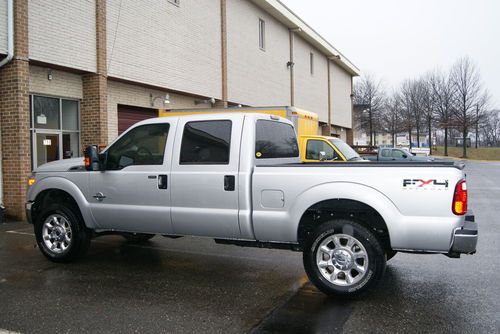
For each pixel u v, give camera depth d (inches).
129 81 508.1
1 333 157.9
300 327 162.9
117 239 324.2
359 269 188.7
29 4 393.4
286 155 253.6
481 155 2202.3
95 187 241.8
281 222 199.0
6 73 386.9
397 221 182.1
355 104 2117.4
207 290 206.1
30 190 261.4
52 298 194.5
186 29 604.1
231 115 217.2
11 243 307.6
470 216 197.2
